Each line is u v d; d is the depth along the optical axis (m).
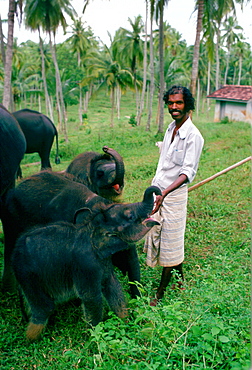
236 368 2.36
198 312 3.08
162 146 4.15
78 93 37.28
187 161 3.77
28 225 4.22
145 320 3.48
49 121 10.20
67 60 47.75
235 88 30.39
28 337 3.44
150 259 4.06
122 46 34.25
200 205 6.94
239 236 5.46
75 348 3.21
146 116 46.59
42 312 3.48
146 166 11.20
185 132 3.82
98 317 3.46
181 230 3.94
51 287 3.50
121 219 3.36
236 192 7.80
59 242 3.46
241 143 14.98
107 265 3.54
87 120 43.88
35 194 4.19
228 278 3.99
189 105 3.79
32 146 9.80
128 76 34.09
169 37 39.28
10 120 4.01
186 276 4.33
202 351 2.73
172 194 3.86
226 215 6.50
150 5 19.20
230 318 3.07
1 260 5.13
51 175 4.32
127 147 17.12
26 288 3.47
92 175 4.44
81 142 21.55
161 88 21.77
